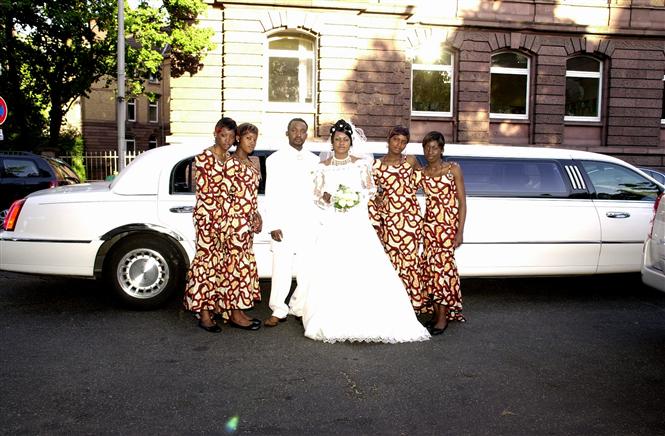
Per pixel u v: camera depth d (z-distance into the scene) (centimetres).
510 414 360
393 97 1580
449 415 358
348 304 499
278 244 541
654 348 494
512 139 1733
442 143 528
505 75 1734
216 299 519
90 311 597
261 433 331
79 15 1744
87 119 3494
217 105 1523
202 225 506
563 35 1717
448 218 532
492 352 480
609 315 605
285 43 1568
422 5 1648
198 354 468
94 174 2095
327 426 341
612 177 685
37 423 341
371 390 397
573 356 472
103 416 352
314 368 439
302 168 540
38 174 1174
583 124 1766
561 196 661
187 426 340
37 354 465
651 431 339
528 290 717
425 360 459
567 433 335
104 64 1959
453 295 536
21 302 636
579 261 659
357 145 527
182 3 1433
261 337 515
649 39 1753
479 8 1672
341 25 1524
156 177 596
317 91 1550
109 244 590
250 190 514
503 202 642
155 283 592
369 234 517
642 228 670
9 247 585
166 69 3916
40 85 2114
